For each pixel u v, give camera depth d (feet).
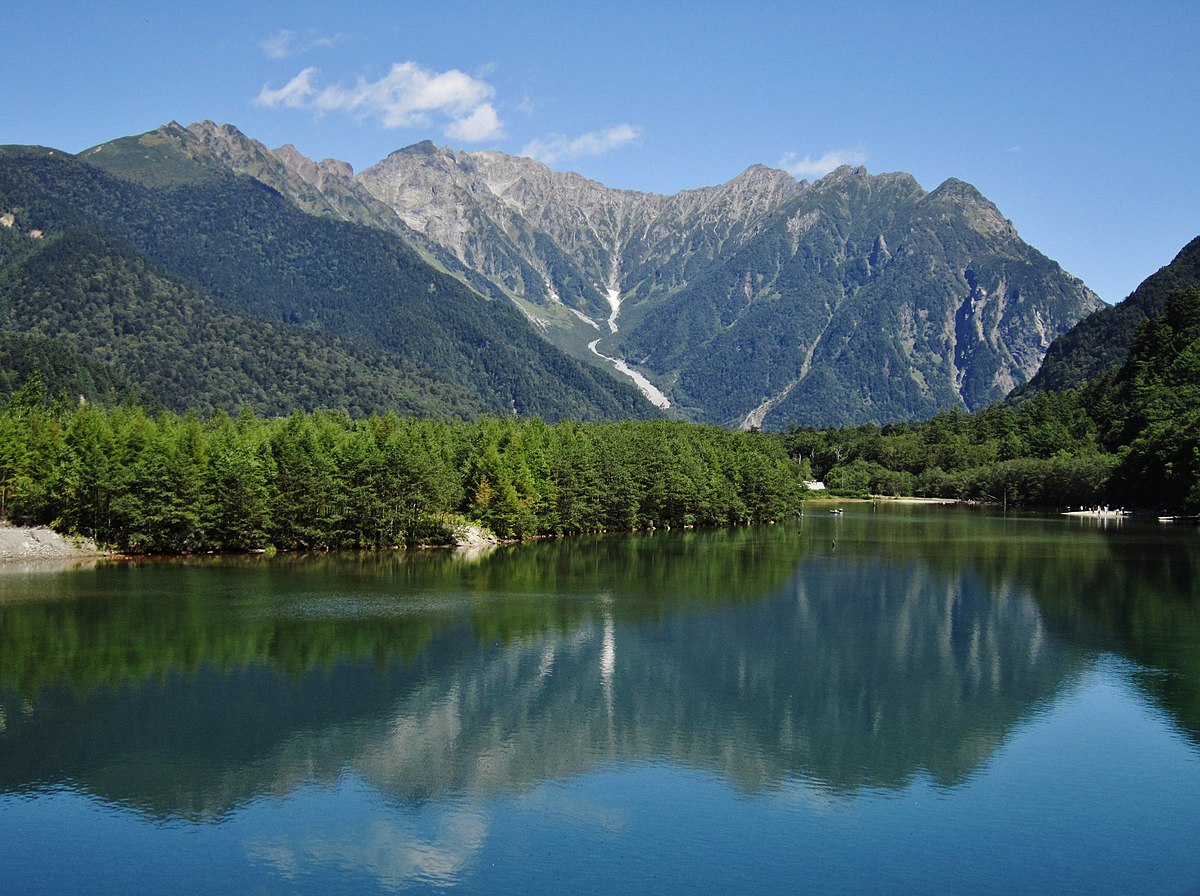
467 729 255.09
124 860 188.03
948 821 205.05
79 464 559.38
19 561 522.47
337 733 250.98
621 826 202.49
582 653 329.11
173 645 332.80
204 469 565.53
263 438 643.45
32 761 232.12
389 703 274.57
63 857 189.16
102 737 247.09
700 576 499.51
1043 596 439.63
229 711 266.57
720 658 324.60
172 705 270.87
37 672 299.99
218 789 218.38
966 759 237.25
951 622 381.40
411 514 615.57
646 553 603.26
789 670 310.24
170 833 198.49
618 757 237.66
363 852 191.42
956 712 270.26
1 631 350.84
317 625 365.61
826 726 259.39
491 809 210.18
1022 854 191.83
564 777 226.38
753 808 211.00
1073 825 203.31
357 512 592.19
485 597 427.33
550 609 401.70
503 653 327.88
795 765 233.96
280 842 195.21
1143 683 296.71
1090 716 267.18
